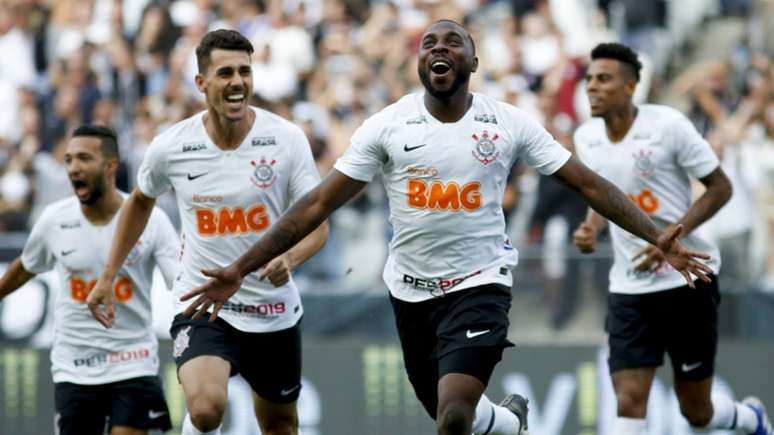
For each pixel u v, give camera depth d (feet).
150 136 149.79
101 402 89.92
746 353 119.75
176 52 160.35
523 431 82.33
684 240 89.30
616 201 68.49
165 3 162.91
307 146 79.10
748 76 153.79
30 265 91.15
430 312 71.41
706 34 169.58
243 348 78.69
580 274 120.57
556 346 120.26
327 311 123.54
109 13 165.07
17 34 165.27
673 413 119.14
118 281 88.12
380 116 69.77
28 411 122.21
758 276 122.83
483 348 68.64
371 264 127.13
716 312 90.63
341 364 122.11
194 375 75.46
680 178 89.10
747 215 127.75
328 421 121.80
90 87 156.76
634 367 89.20
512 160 70.28
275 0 163.43
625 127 89.10
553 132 145.59
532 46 156.15
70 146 87.97
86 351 89.30
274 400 82.23
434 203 69.15
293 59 155.94
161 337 119.96
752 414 98.89
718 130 146.61
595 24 164.35
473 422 73.15
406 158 69.00
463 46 68.39
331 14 161.79
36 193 149.69
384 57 157.99
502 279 70.79
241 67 76.13
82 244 88.79
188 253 78.74
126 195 90.53
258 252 67.62
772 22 163.32
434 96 68.85
